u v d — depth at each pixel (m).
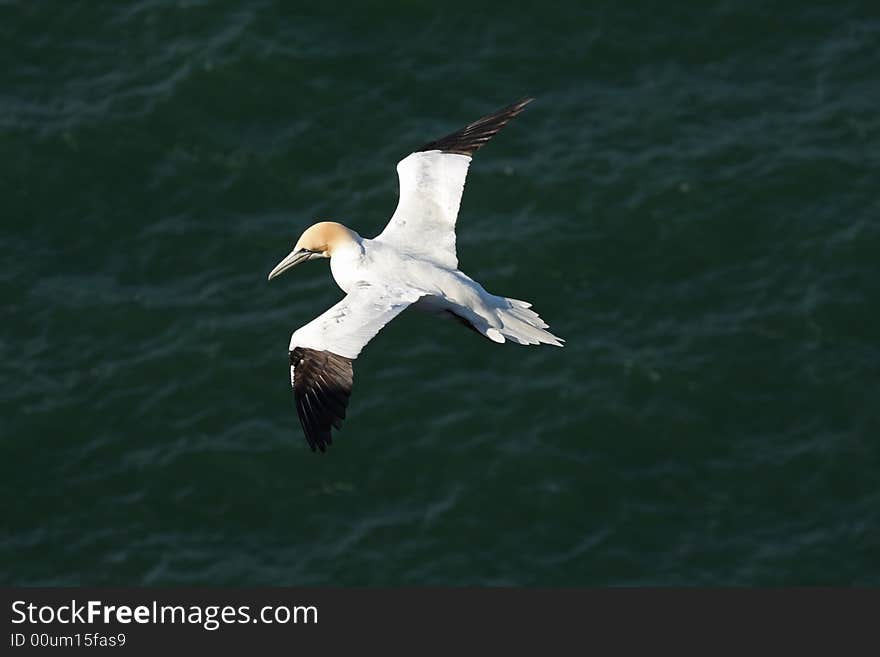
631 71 61.56
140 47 61.75
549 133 59.59
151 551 49.34
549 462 51.03
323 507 50.41
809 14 62.62
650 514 50.06
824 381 52.84
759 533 49.56
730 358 53.41
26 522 50.25
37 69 61.22
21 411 52.34
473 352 53.66
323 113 59.94
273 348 53.78
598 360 53.44
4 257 56.09
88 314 54.66
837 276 55.53
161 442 51.78
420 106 60.22
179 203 57.72
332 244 28.88
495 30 62.19
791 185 57.88
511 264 55.97
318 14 62.38
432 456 51.19
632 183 57.91
